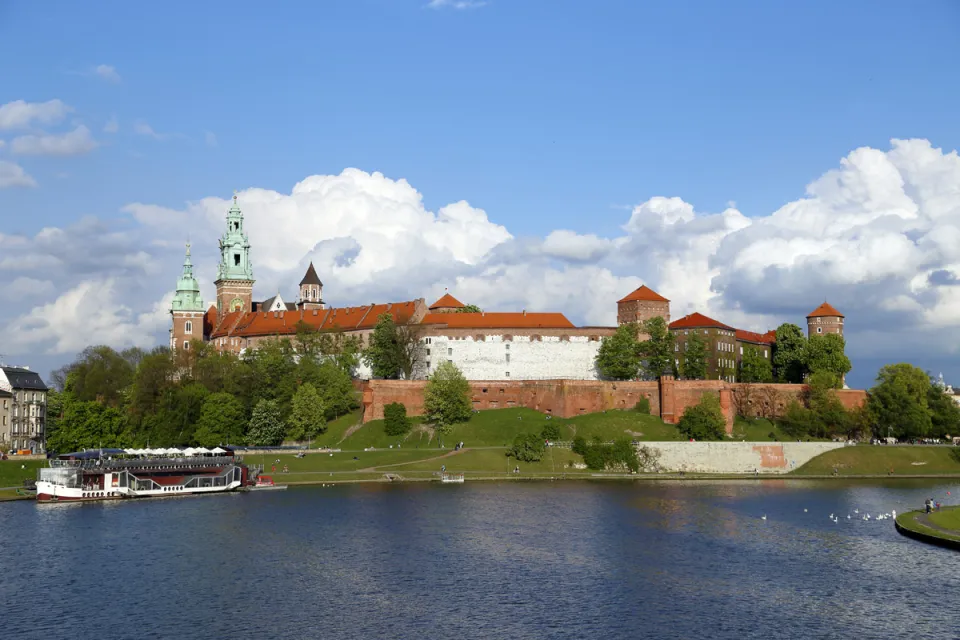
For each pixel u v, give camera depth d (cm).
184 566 10444
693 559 10888
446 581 9862
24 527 12531
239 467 16400
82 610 8838
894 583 9844
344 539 11881
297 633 8225
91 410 18488
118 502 14900
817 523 13225
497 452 19662
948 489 17150
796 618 8675
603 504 14762
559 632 8269
